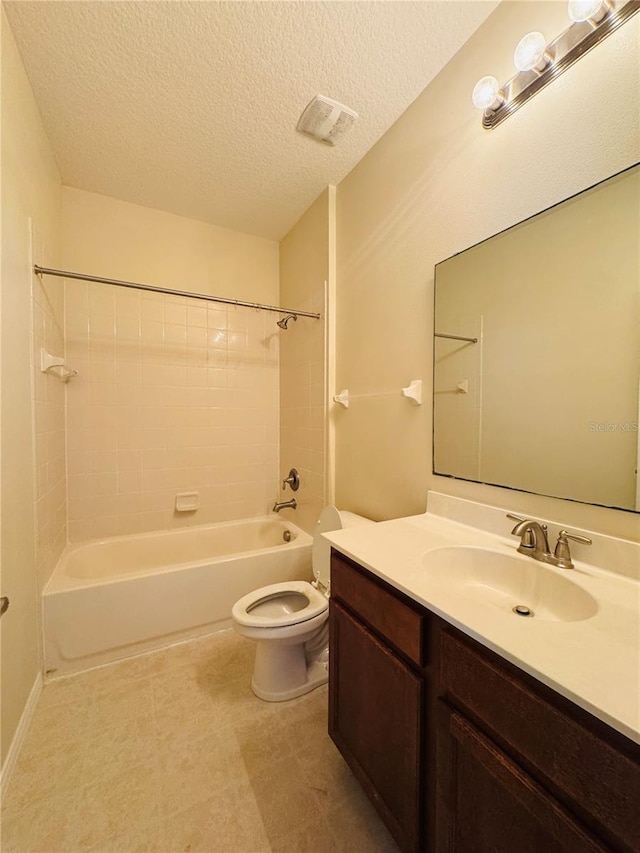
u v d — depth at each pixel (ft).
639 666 1.87
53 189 6.24
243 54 4.34
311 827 3.30
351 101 5.02
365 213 6.13
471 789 2.28
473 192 4.17
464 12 3.89
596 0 2.75
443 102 4.55
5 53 3.90
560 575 2.95
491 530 3.94
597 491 3.08
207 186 7.04
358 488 6.43
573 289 3.22
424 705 2.69
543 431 3.49
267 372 9.28
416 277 5.04
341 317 6.87
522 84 3.47
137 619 5.77
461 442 4.39
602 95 2.96
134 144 5.89
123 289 7.61
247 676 5.32
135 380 7.80
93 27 4.01
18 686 4.13
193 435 8.44
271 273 9.30
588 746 1.69
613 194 2.92
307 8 3.83
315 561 6.10
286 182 6.89
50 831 3.25
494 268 3.93
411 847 2.74
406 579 2.92
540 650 2.00
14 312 4.17
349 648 3.56
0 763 3.56
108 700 4.83
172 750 4.07
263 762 3.93
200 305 8.43
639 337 2.79
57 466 6.42
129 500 7.81
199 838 3.20
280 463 9.37
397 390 5.44
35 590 4.85
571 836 1.71
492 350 3.98
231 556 6.63
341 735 3.70
